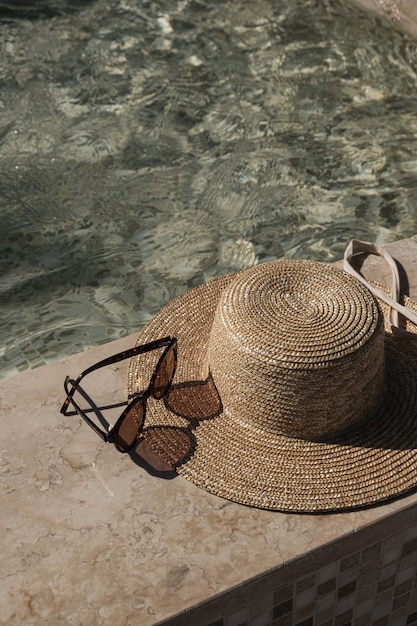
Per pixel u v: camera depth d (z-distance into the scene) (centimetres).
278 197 195
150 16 257
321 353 118
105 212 192
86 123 215
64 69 235
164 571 116
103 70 235
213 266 181
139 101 223
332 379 118
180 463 123
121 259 183
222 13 258
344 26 250
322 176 199
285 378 118
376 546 123
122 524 120
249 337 120
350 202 193
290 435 122
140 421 123
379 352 122
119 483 124
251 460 122
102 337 169
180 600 114
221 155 205
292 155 204
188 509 121
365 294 125
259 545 118
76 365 137
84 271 181
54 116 218
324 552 119
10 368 164
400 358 133
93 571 116
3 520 121
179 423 126
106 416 131
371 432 124
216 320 124
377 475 121
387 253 151
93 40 247
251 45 243
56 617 113
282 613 122
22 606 114
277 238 186
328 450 122
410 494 121
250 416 123
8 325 171
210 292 141
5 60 239
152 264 182
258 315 122
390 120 214
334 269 128
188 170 202
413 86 225
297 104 220
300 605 123
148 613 113
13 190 198
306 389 118
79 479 124
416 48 238
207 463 122
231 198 195
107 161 204
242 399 122
